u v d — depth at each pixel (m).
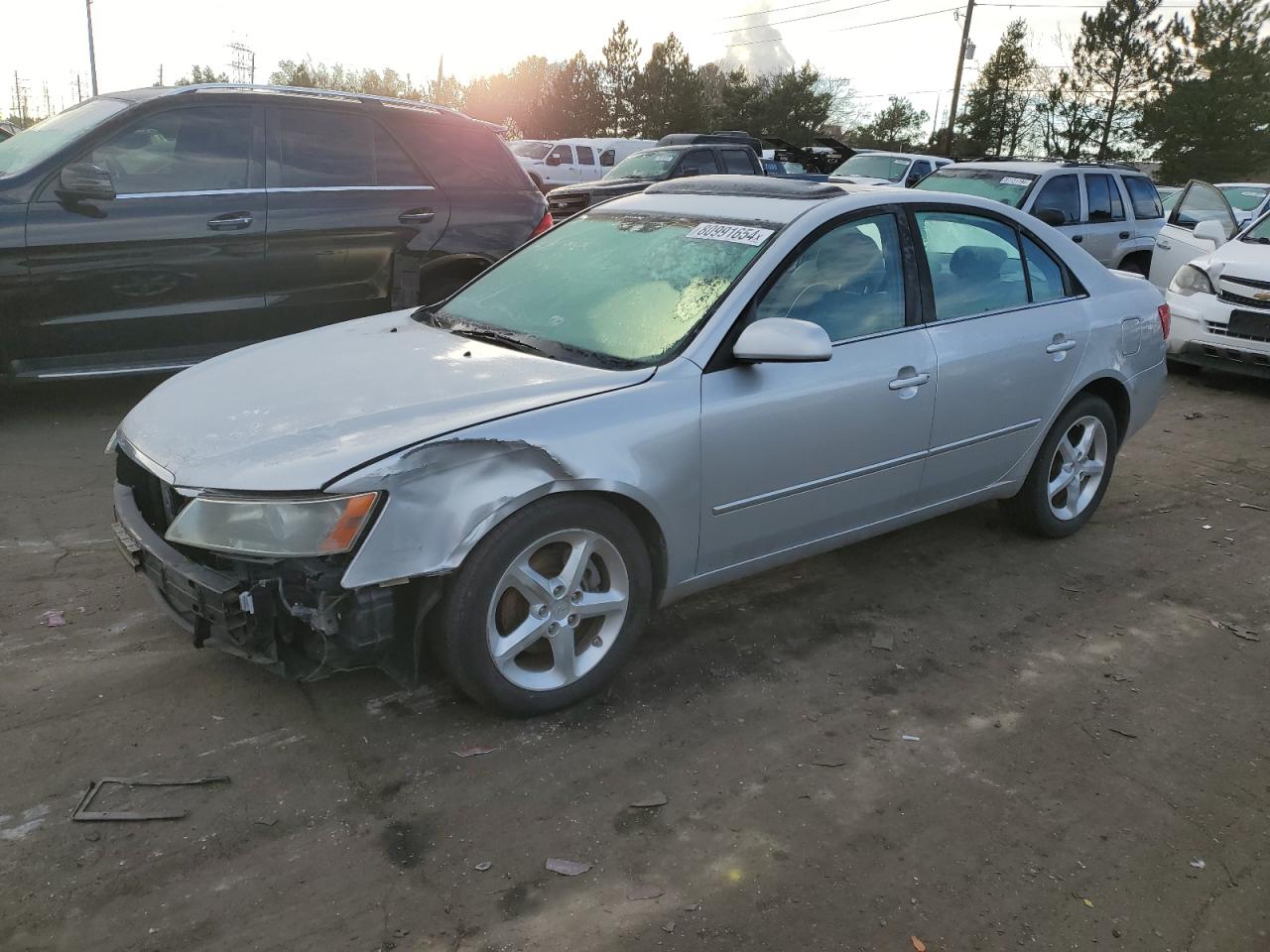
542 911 2.32
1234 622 4.05
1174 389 8.57
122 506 3.10
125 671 3.24
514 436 2.78
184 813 2.59
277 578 2.67
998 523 5.03
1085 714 3.31
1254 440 6.92
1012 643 3.79
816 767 2.94
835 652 3.64
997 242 4.30
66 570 3.94
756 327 3.18
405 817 2.62
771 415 3.33
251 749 2.87
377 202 6.42
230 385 3.27
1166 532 5.04
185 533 2.71
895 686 3.42
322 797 2.68
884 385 3.67
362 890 2.37
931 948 2.28
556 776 2.82
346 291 6.43
